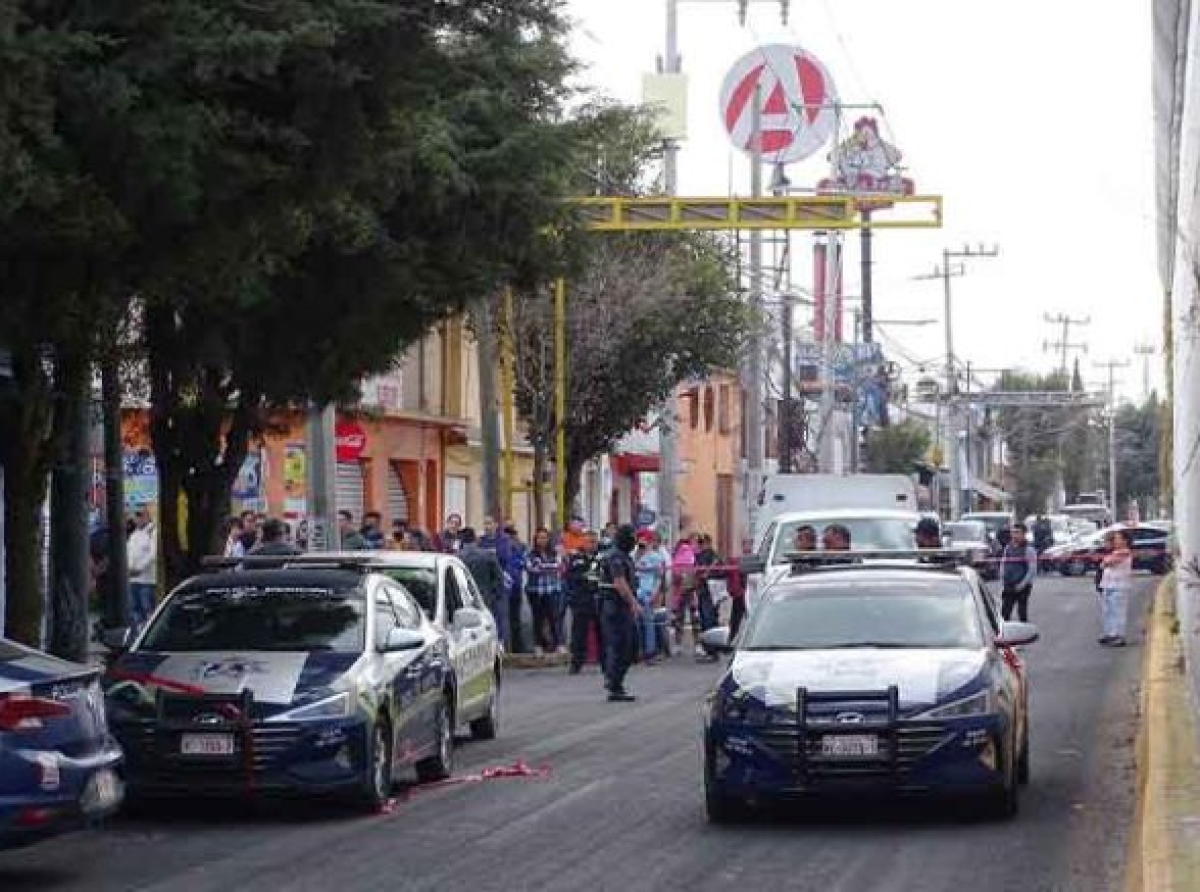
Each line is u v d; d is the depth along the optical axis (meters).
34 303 14.30
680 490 66.94
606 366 42.97
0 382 18.02
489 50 16.91
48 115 11.72
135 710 14.23
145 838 13.69
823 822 14.05
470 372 49.34
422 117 16.59
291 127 13.15
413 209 18.09
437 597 18.80
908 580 15.29
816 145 47.41
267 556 18.19
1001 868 12.08
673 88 40.25
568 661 31.58
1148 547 62.75
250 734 14.09
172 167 12.34
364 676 14.73
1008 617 33.78
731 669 14.23
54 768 11.23
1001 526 62.28
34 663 11.69
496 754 18.75
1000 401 99.44
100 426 26.41
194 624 15.50
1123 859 12.34
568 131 18.55
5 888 11.70
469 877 11.97
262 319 19.66
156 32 12.23
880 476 36.00
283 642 15.23
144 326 20.44
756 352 48.78
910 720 13.42
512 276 20.08
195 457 21.95
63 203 12.35
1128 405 144.50
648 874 12.01
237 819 14.56
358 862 12.58
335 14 12.72
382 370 21.38
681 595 34.88
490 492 36.00
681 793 15.79
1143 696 21.42
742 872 12.04
